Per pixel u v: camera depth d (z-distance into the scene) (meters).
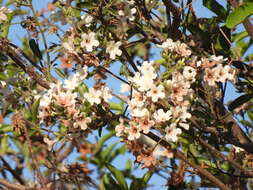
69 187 0.95
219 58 0.92
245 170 0.94
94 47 0.93
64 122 0.89
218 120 0.93
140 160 0.89
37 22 0.96
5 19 0.98
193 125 0.94
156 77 0.89
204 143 0.94
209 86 0.92
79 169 0.97
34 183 0.93
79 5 0.95
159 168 0.97
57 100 0.89
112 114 0.91
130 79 0.89
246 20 0.97
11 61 0.99
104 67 0.94
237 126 0.97
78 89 0.92
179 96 0.87
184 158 0.91
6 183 0.86
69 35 0.95
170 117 0.87
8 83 0.96
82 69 0.92
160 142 0.91
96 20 0.94
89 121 0.89
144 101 0.87
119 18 0.94
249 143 0.96
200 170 0.91
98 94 0.89
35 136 0.98
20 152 0.98
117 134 0.89
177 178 0.99
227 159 0.94
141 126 0.87
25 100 0.96
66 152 0.98
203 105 0.96
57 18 0.94
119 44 0.93
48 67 0.95
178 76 0.89
